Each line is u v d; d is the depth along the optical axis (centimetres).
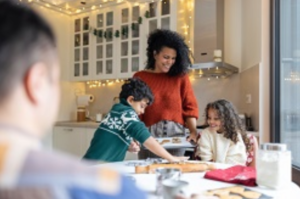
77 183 30
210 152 157
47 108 37
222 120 158
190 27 310
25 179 28
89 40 361
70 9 362
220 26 297
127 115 133
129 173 111
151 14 315
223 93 306
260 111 235
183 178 105
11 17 34
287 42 221
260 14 236
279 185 90
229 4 303
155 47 171
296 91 205
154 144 125
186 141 159
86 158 135
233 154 154
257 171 95
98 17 355
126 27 332
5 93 33
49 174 29
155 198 80
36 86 35
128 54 330
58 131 353
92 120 380
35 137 35
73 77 376
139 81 150
